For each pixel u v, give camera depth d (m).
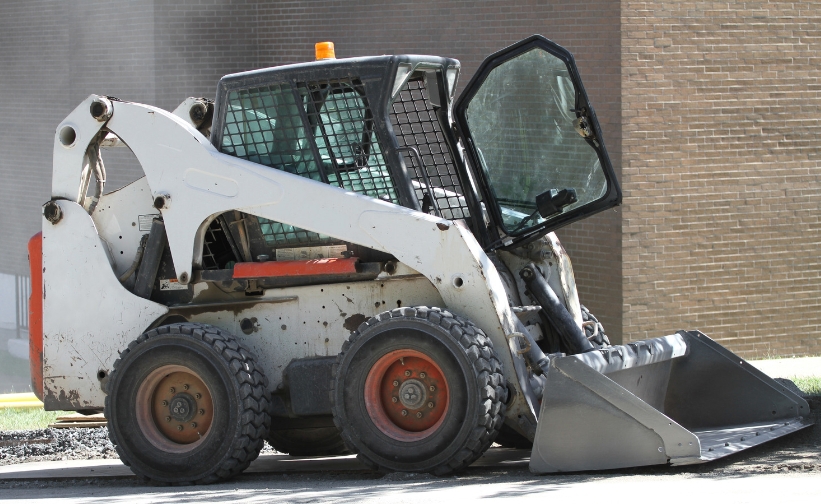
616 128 15.92
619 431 7.88
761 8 16.23
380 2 18.84
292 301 9.15
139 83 22.33
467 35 17.75
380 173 9.05
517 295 9.86
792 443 9.04
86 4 23.20
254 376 8.84
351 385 8.41
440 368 8.16
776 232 16.47
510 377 8.45
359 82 9.05
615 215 16.02
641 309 16.05
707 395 9.81
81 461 11.12
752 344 16.47
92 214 9.80
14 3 26.70
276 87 9.21
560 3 16.48
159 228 9.48
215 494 7.97
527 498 6.83
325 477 8.99
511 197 9.64
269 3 20.52
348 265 8.87
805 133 16.50
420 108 9.86
